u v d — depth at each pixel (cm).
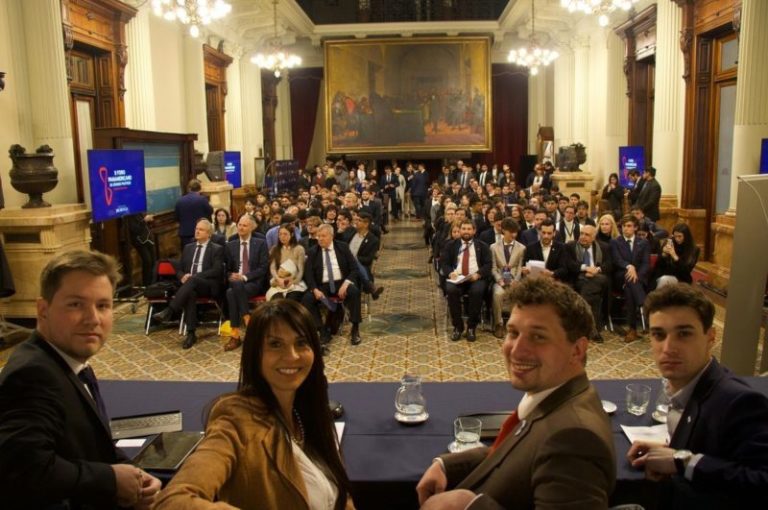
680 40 1053
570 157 1550
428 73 2053
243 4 1462
